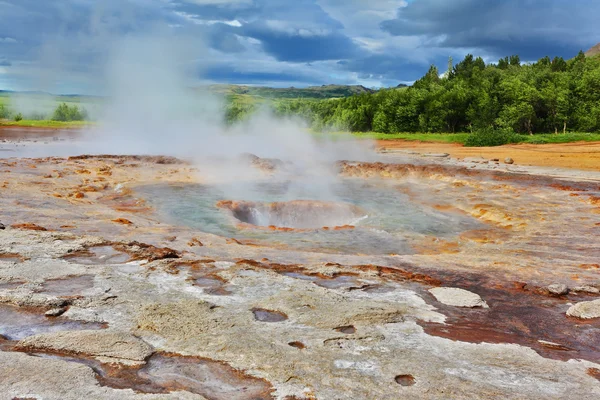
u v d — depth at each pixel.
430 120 38.88
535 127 35.66
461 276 5.99
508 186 13.05
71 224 7.76
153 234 7.48
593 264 6.56
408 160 20.27
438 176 14.96
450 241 8.27
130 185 12.55
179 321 4.23
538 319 4.72
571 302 5.21
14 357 3.51
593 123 32.41
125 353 3.64
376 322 4.41
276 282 5.36
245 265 5.90
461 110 38.22
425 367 3.60
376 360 3.68
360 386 3.29
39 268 5.50
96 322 4.20
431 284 5.64
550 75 42.41
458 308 4.92
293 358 3.65
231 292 5.02
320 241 8.05
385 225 9.33
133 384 3.25
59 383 3.19
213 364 3.54
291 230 8.79
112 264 5.79
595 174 15.54
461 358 3.78
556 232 8.56
